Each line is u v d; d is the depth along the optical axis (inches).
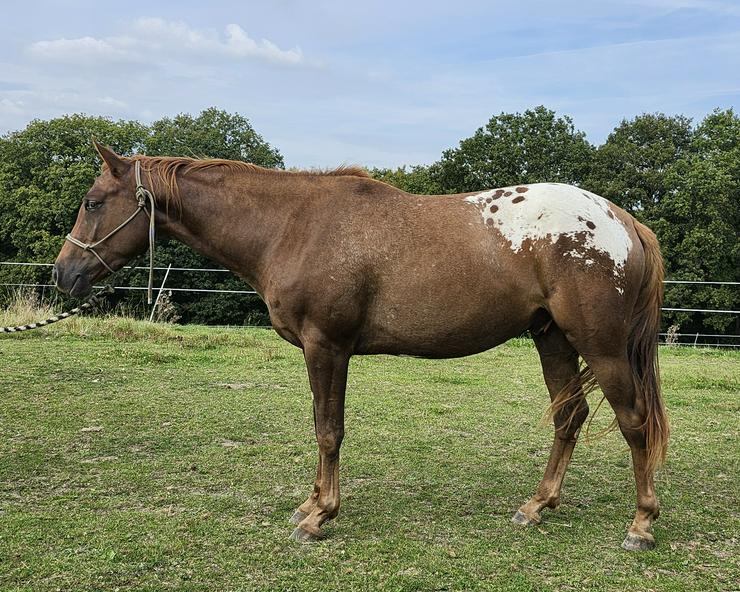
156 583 112.4
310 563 121.6
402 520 144.6
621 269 129.1
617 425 143.8
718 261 1073.5
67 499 152.1
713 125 1253.1
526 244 130.7
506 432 221.9
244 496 157.5
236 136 1341.0
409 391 286.5
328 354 135.5
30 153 1173.7
